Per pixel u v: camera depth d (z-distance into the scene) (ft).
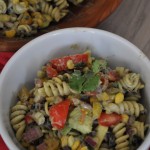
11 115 1.47
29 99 1.51
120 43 1.52
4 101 1.43
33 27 1.74
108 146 1.40
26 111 1.48
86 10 1.75
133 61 1.52
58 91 1.45
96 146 1.38
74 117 1.39
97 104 1.41
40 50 1.54
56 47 1.57
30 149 1.42
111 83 1.49
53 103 1.44
